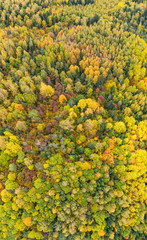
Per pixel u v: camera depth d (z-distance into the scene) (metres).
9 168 46.28
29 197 45.00
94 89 71.81
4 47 76.19
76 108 60.84
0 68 69.00
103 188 48.62
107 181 50.22
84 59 75.69
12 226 44.22
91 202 47.53
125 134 59.59
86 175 49.34
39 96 64.06
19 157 48.12
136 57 79.06
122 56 78.19
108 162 52.06
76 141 55.53
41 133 55.72
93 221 48.09
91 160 52.56
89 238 47.34
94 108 60.62
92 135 57.44
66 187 46.72
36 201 45.25
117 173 52.50
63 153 52.06
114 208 47.06
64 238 45.47
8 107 57.09
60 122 55.12
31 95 60.38
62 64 73.44
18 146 50.03
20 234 45.19
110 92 69.69
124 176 51.81
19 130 54.66
